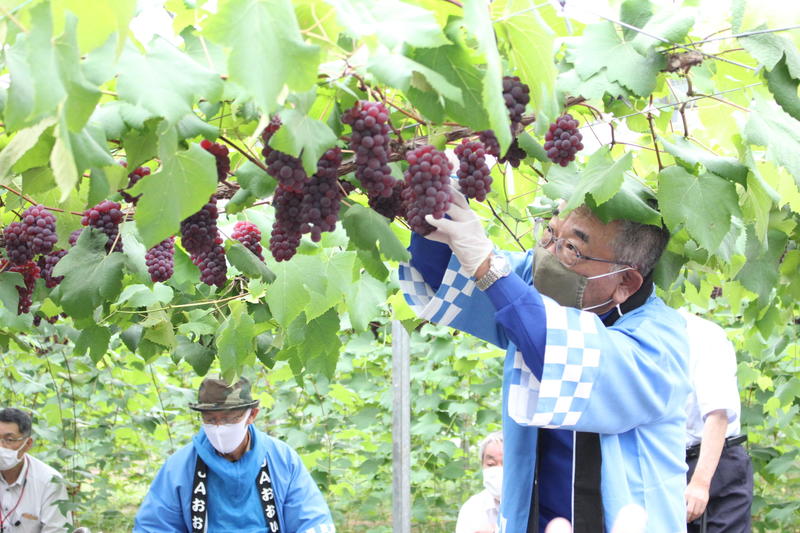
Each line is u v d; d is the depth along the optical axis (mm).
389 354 6395
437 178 1744
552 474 2590
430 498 7215
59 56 1221
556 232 2449
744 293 3672
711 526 3949
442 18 1640
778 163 2002
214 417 4098
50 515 5316
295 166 1665
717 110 2426
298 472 4398
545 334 2135
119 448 8375
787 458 6262
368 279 3143
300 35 1358
